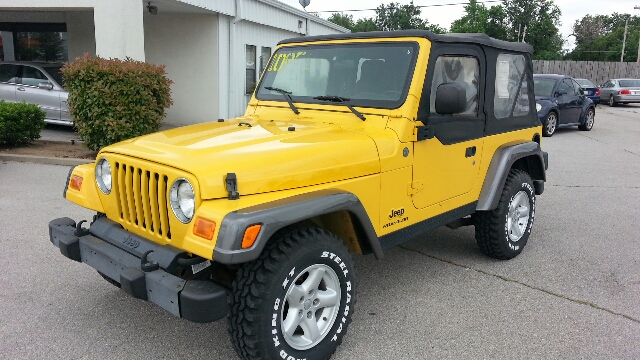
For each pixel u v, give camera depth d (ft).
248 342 9.03
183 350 10.86
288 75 14.02
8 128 31.04
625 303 13.47
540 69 116.88
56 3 34.73
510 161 15.11
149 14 42.57
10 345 10.82
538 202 23.94
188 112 44.62
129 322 11.94
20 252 15.76
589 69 114.73
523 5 163.43
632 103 94.63
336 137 11.05
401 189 11.91
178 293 8.57
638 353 11.05
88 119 29.91
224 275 10.37
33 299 12.88
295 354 9.64
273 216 8.59
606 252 17.33
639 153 38.78
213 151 9.48
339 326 10.42
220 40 42.70
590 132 52.49
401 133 11.60
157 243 9.61
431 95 12.23
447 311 12.88
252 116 13.82
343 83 12.89
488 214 15.28
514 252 16.22
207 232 8.39
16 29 49.19
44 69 38.40
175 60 43.78
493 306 13.20
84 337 11.26
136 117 30.07
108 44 34.22
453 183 13.58
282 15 51.85
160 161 9.30
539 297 13.76
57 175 26.12
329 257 9.86
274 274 9.00
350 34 13.15
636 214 22.07
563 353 11.02
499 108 15.10
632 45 192.95
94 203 11.14
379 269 15.62
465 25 156.87
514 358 10.80
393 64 12.19
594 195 25.35
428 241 18.30
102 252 10.11
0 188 23.27
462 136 13.55
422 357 10.80
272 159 9.55
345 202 9.86
